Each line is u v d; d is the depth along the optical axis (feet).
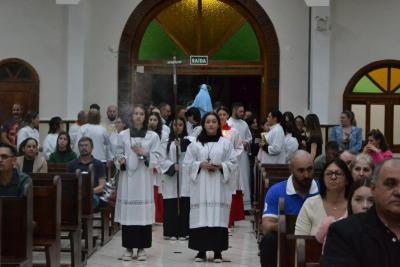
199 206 33.91
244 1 61.00
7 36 60.95
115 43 61.21
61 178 32.17
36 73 60.80
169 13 61.82
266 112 61.11
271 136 44.80
